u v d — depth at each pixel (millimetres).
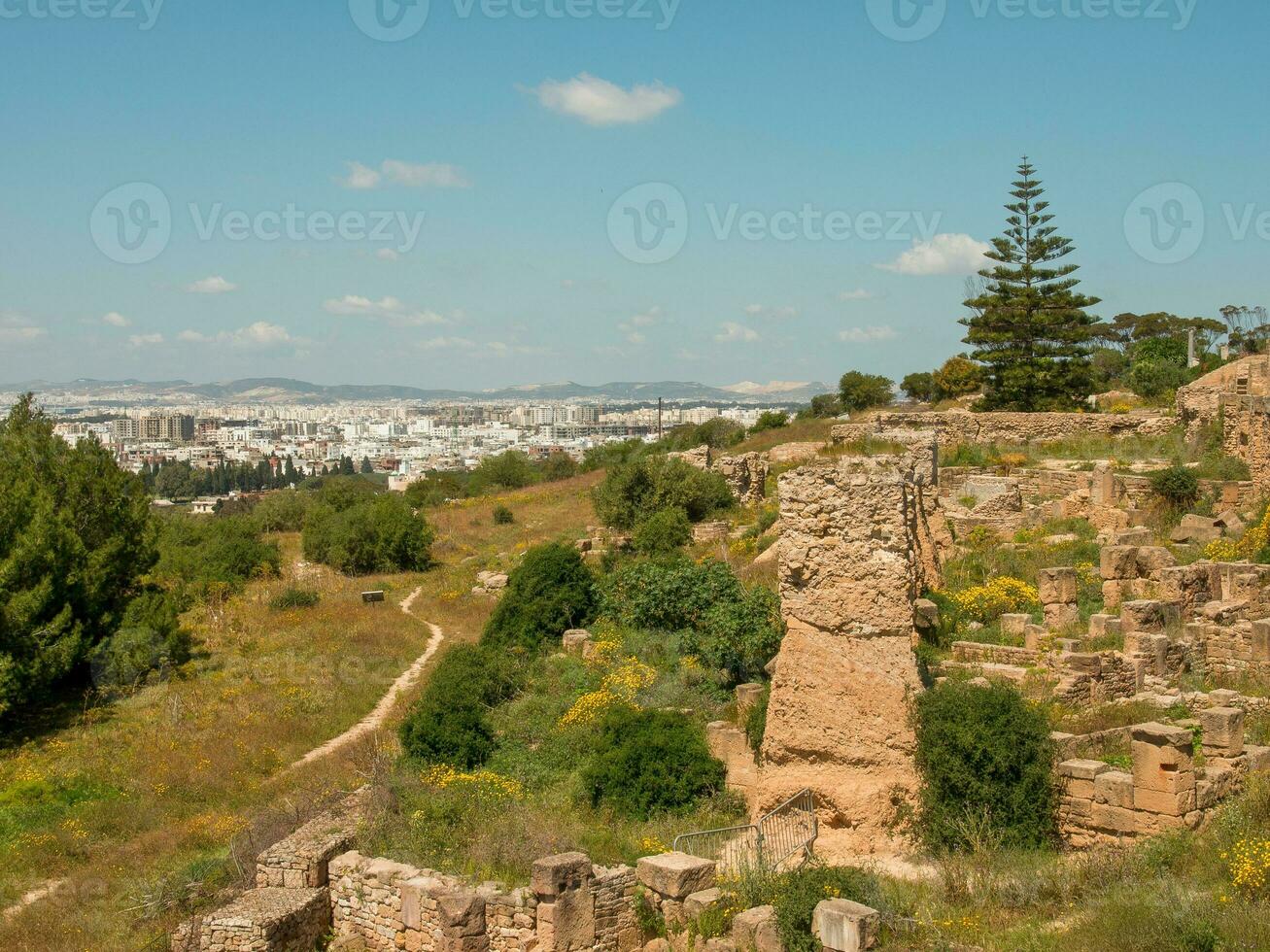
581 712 22875
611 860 16297
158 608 36031
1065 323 60781
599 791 19094
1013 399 60969
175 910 17938
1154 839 14398
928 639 24391
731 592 27984
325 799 20062
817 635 16766
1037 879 13945
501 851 16266
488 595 43656
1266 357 39656
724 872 14969
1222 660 22109
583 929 14180
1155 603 23219
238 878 18172
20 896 19578
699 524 44719
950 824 15672
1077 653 21125
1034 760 15992
